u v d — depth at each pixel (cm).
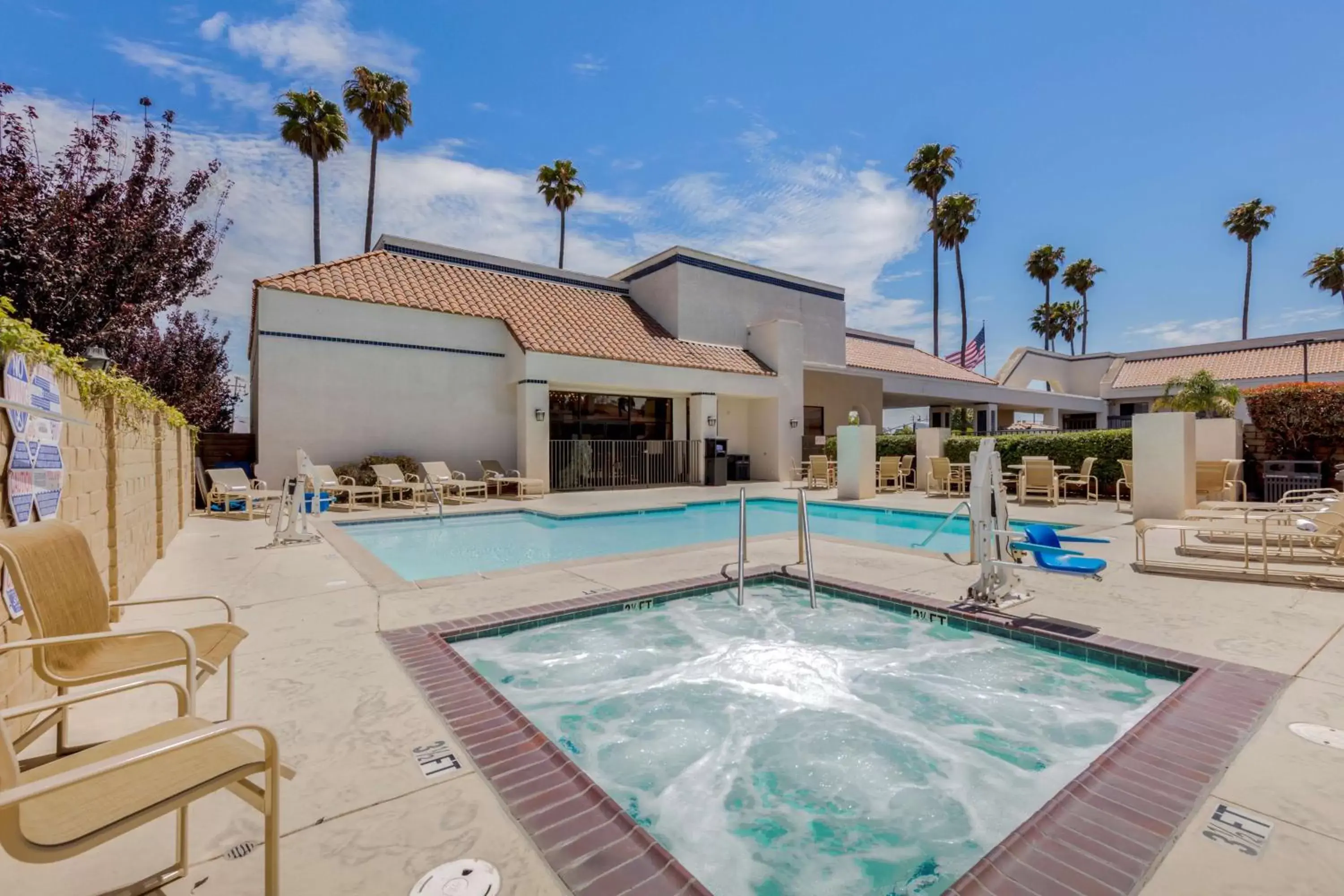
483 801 228
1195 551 707
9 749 138
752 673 419
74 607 241
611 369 1614
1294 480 1028
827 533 1056
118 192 1064
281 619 469
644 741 339
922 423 3266
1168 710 296
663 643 473
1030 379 3225
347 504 1303
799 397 2030
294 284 1341
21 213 859
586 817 218
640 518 1241
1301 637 411
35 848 128
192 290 1216
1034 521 980
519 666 433
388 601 520
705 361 1838
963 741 331
